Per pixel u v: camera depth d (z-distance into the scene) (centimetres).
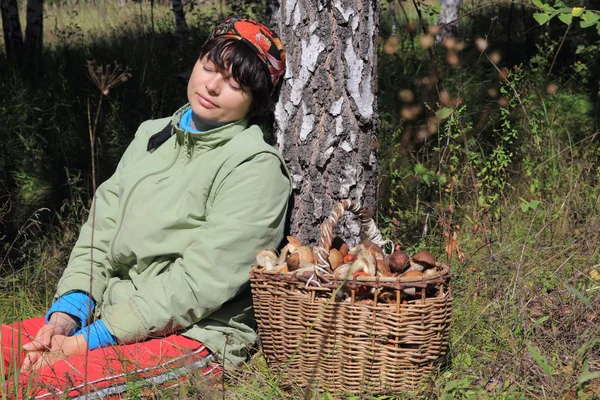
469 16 1016
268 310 255
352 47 292
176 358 252
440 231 385
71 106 677
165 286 262
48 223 482
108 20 1354
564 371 267
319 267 243
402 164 497
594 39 812
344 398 250
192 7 1120
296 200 305
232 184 262
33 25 841
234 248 258
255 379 265
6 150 567
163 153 282
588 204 421
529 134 531
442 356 259
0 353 244
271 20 577
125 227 272
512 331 295
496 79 720
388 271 258
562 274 345
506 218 404
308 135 298
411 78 692
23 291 339
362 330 243
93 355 251
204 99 264
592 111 659
